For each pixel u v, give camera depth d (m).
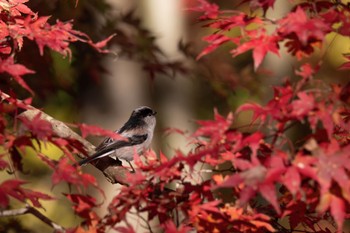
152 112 15.75
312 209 8.82
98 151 12.17
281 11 24.89
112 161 12.48
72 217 21.95
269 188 7.52
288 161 8.02
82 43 20.97
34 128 8.66
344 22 8.32
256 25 24.73
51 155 22.12
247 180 7.60
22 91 19.88
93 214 9.05
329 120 7.98
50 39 9.62
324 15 8.52
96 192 20.70
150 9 22.61
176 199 9.34
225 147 8.83
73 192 21.89
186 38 24.05
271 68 26.72
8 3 10.95
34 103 21.42
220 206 9.69
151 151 9.92
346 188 7.73
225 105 25.22
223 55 22.86
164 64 21.17
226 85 23.06
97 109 21.55
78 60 21.00
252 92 23.39
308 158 7.82
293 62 26.66
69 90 20.92
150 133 15.70
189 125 23.61
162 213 9.05
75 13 20.23
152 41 20.98
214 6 9.28
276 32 8.83
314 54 26.53
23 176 22.16
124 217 8.78
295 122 8.57
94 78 21.27
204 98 24.97
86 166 20.78
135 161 9.71
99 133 8.86
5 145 8.74
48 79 19.70
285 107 8.27
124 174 12.14
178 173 9.20
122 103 21.69
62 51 9.56
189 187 9.19
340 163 7.76
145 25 22.62
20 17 10.85
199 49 25.44
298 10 8.56
